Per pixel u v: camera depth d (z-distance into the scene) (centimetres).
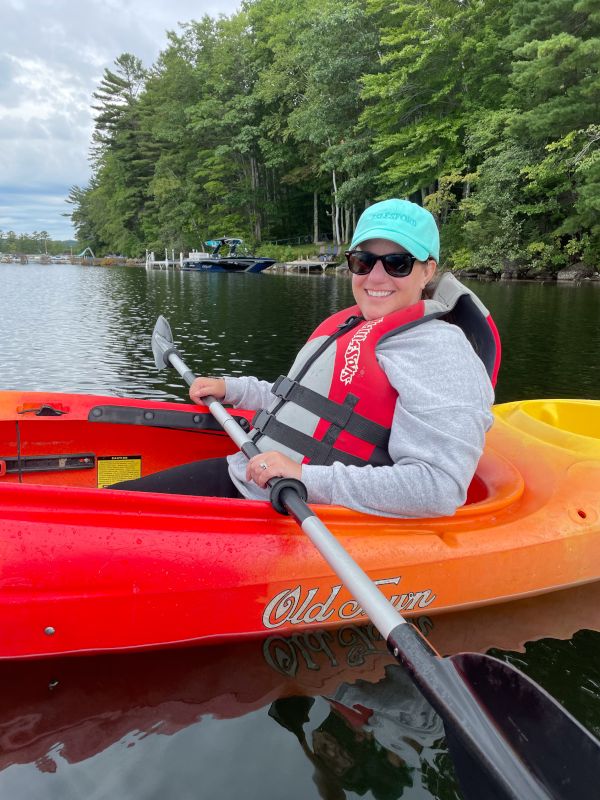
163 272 2847
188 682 148
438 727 138
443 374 148
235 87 3114
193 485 189
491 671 114
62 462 240
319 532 132
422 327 158
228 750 130
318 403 164
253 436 179
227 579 151
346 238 2766
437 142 2045
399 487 146
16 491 139
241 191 3262
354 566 125
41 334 741
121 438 246
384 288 168
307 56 2277
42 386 485
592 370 573
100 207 5159
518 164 1686
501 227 1786
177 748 130
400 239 162
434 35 1864
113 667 151
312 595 160
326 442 162
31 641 142
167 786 122
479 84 1955
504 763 101
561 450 224
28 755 127
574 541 186
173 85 3462
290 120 2516
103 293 1433
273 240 3278
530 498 201
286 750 131
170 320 896
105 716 137
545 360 616
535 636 172
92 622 144
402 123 2145
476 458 149
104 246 5650
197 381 229
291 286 1727
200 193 3438
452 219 2072
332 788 122
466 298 171
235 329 809
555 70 1478
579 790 101
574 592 193
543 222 1848
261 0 3070
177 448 254
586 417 289
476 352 173
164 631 150
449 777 126
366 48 2109
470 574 172
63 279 2172
